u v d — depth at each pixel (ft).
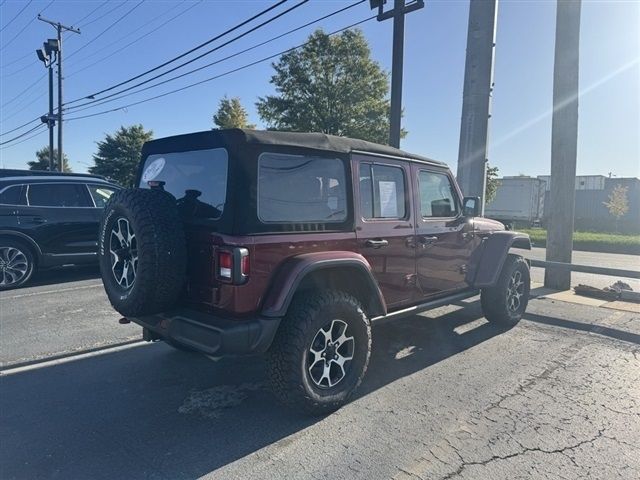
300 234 11.34
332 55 118.32
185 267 10.93
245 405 12.24
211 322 10.38
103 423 11.30
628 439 10.50
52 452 10.03
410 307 14.84
